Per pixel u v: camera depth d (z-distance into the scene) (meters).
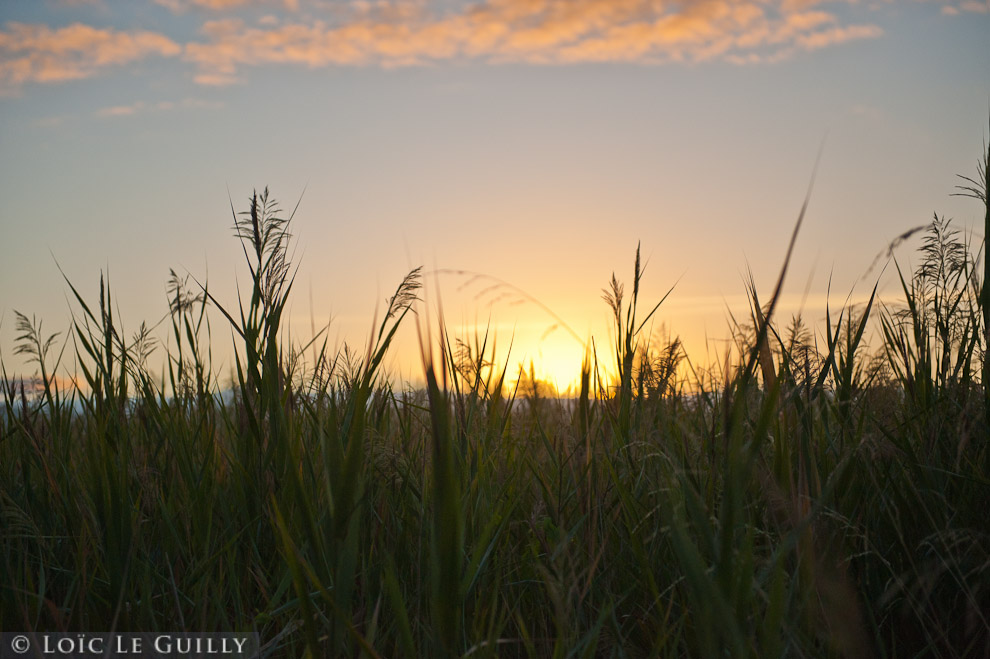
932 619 2.17
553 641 2.19
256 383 2.64
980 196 2.65
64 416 3.12
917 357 2.78
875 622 2.14
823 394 2.45
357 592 2.41
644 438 2.78
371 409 2.78
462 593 1.98
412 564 2.42
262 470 2.59
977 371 2.63
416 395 3.34
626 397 2.96
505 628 2.34
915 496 2.31
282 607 2.18
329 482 1.79
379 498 2.64
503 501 2.66
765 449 2.45
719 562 1.66
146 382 2.92
